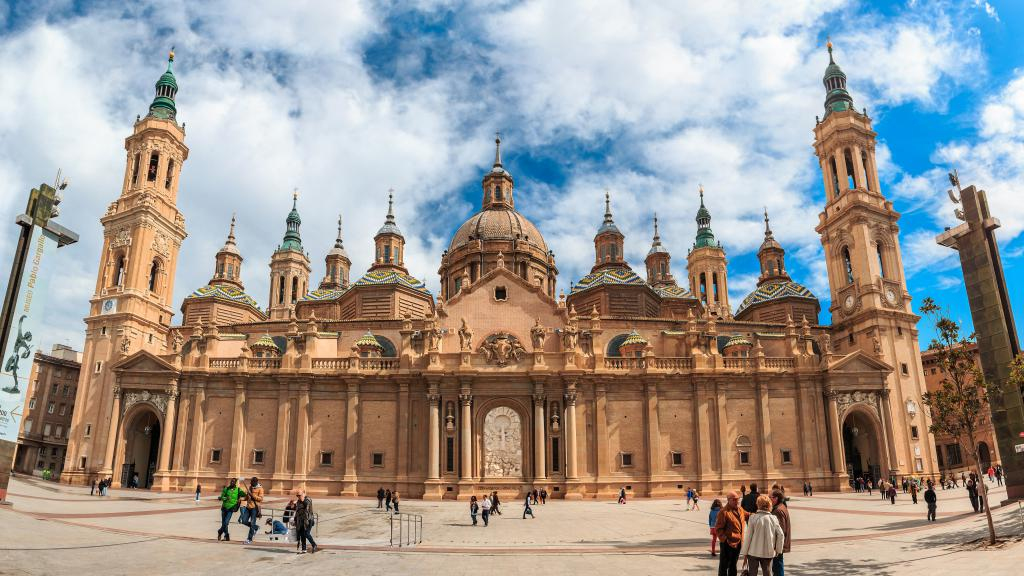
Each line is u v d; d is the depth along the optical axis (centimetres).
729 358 6738
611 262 9281
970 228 3331
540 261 8931
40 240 3716
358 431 6425
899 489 6519
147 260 7425
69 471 6644
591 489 6278
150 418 6838
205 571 2300
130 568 2294
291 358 6588
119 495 5644
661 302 8669
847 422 7131
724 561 1683
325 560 2573
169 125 7925
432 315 6744
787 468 6469
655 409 6512
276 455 6319
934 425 2878
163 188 7788
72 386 10031
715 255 10475
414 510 5053
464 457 6225
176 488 6253
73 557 2398
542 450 6281
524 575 2231
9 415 3550
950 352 2908
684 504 5609
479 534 3653
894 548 2708
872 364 6700
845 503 5306
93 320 7150
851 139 7919
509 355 6544
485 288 7012
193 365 6594
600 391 6506
